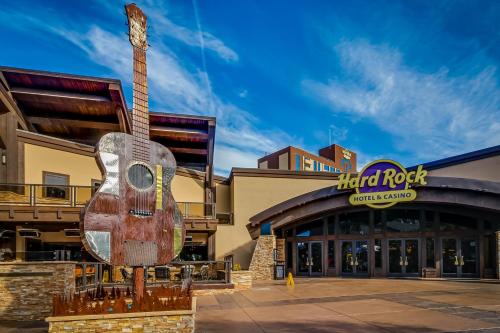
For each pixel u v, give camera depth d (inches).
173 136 1117.1
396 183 944.9
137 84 437.7
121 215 405.4
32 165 829.8
